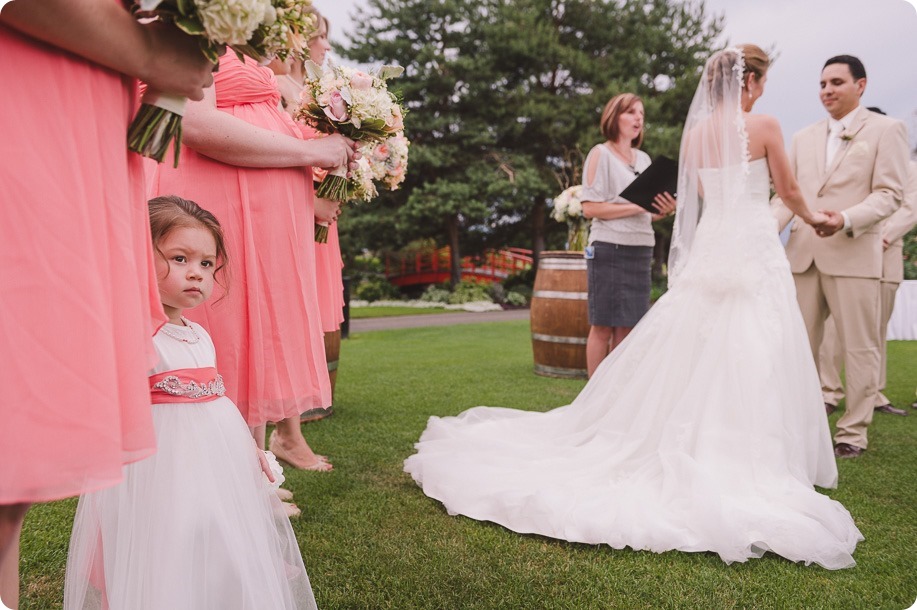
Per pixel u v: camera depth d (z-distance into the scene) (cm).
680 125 1964
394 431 354
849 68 346
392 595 175
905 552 209
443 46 2059
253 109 199
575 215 554
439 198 1912
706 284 270
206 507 133
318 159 200
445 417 361
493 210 2086
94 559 137
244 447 151
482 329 1059
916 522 234
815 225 316
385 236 2094
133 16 96
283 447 287
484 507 233
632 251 402
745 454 241
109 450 89
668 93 1994
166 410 138
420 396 455
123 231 98
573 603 173
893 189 326
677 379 269
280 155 189
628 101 400
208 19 97
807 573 194
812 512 218
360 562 195
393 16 2016
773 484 233
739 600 177
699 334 269
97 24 88
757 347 256
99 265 92
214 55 103
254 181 189
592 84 2027
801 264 360
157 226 147
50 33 84
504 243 2359
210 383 149
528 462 274
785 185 291
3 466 81
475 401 438
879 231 334
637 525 214
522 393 468
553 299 532
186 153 185
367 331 1034
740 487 231
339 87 208
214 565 130
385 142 246
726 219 272
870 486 273
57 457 85
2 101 83
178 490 132
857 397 329
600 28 2078
